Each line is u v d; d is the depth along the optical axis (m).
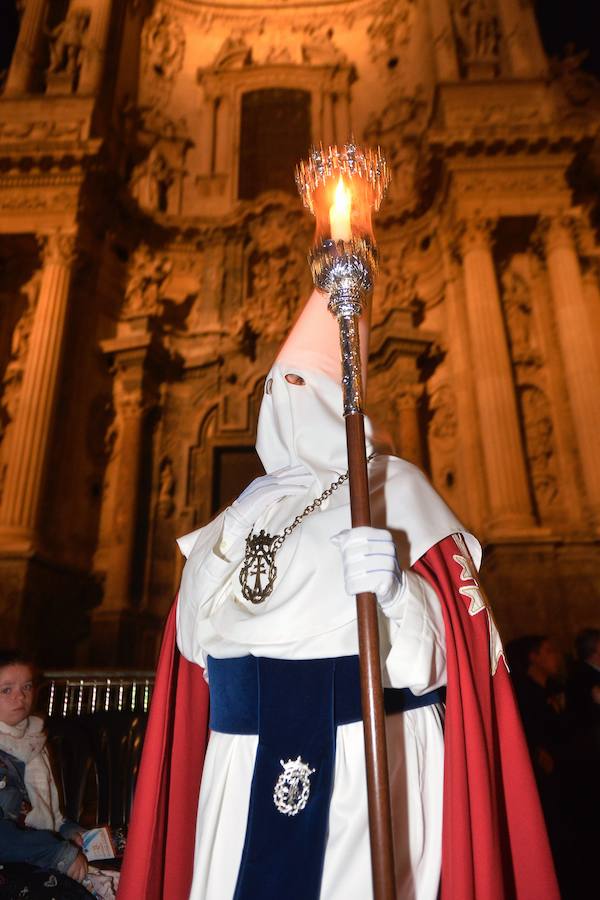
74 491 12.33
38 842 3.05
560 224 13.29
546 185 13.53
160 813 1.87
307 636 1.60
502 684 1.70
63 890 2.90
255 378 13.65
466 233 13.23
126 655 11.47
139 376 13.38
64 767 3.90
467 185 13.53
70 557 11.91
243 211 15.02
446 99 14.41
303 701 1.58
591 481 11.40
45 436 11.55
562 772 4.29
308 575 1.66
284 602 1.63
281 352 2.07
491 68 15.32
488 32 15.73
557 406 12.48
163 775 1.91
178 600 1.93
